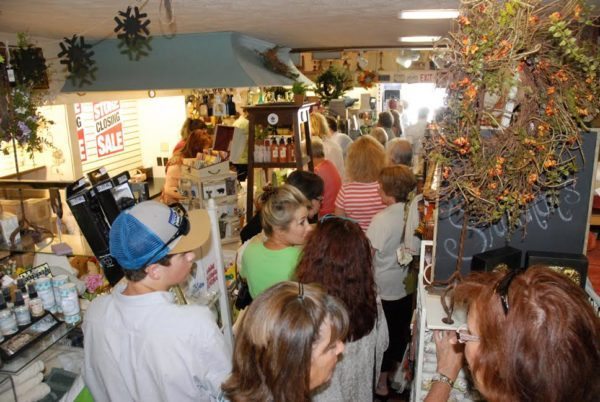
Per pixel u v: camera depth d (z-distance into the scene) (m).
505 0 1.37
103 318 1.41
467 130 1.42
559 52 1.42
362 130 7.92
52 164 4.23
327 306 1.11
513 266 1.63
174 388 1.35
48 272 1.92
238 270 2.45
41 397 1.69
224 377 1.38
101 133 5.22
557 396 0.80
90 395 1.66
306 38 4.05
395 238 2.88
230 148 4.48
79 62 2.66
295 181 2.81
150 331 1.34
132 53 3.52
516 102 1.47
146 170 6.09
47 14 2.44
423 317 1.54
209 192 3.46
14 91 2.45
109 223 1.79
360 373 1.70
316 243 1.68
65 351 1.88
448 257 1.75
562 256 1.59
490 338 0.89
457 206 1.64
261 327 1.03
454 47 1.42
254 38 3.88
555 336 0.80
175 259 1.43
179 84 3.41
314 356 1.06
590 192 1.62
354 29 3.46
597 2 2.02
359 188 3.48
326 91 6.71
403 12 2.55
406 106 9.05
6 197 2.42
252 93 5.85
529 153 1.40
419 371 1.64
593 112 1.46
